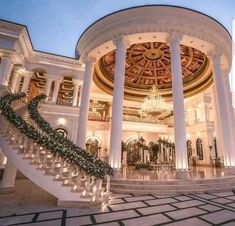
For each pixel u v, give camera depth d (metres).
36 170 5.55
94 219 4.20
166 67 16.66
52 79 15.47
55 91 15.33
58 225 3.81
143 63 16.11
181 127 8.77
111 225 3.85
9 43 12.09
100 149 18.80
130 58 15.38
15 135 5.96
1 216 4.32
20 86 15.63
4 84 11.67
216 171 12.04
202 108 20.67
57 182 5.41
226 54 12.16
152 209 5.00
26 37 13.22
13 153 5.75
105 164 6.56
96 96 21.03
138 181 7.51
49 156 6.09
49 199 5.91
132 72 17.52
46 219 4.16
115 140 9.07
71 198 5.26
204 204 5.53
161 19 10.32
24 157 5.67
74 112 14.77
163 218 4.30
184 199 6.15
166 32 10.31
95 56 12.81
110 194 6.21
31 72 14.94
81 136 11.62
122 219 4.21
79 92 16.05
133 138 19.83
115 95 9.73
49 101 14.85
